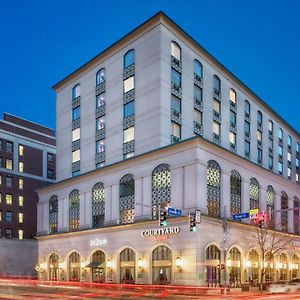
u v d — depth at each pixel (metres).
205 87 63.06
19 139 89.06
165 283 48.91
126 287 51.25
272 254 57.66
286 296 39.72
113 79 63.69
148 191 53.56
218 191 52.41
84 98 69.19
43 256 69.69
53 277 66.75
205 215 48.00
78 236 62.88
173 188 50.69
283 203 68.81
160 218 36.88
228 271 51.28
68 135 71.69
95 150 65.06
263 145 76.56
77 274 62.00
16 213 85.31
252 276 55.88
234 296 39.59
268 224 61.00
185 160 50.19
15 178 86.56
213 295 40.97
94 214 61.41
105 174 60.53
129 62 61.19
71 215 65.94
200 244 47.19
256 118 75.50
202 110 61.59
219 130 64.62
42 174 92.12
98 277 58.06
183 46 60.19
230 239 52.47
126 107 60.44
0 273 78.69
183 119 57.84
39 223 72.62
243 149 69.94
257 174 62.00
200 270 46.53
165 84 55.97
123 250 55.16
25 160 89.31
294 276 67.81
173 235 49.09
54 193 70.44
